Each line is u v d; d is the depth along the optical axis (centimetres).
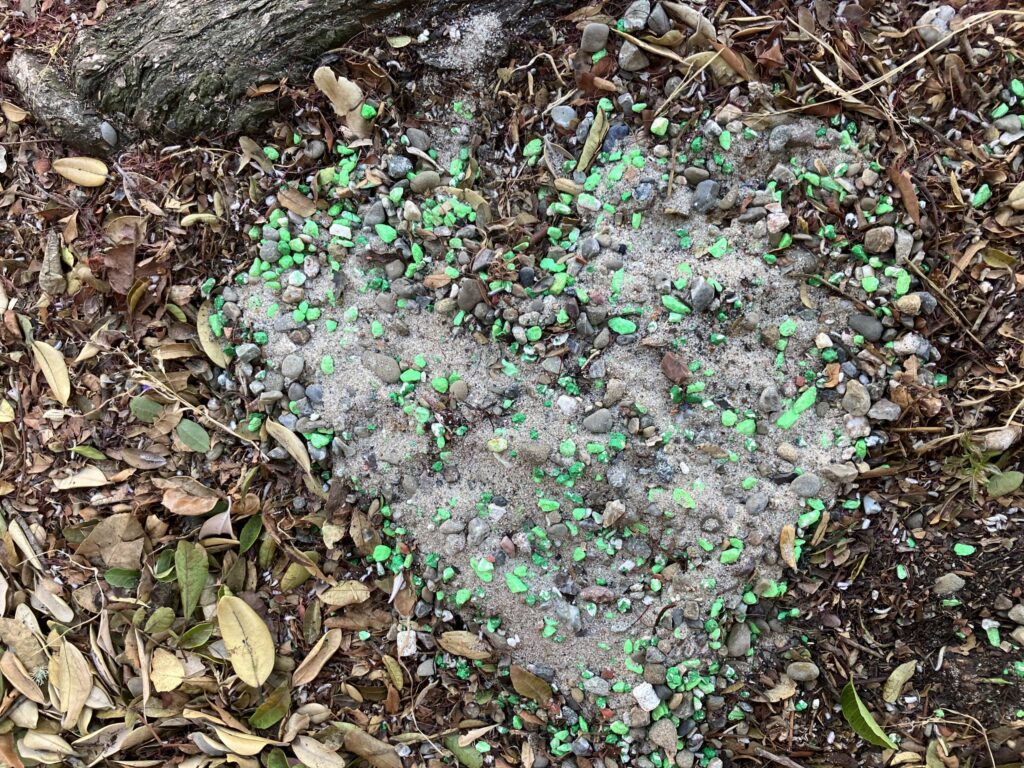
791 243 47
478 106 49
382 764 51
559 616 49
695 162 47
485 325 49
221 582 50
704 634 48
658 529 48
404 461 49
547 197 49
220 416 51
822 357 47
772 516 48
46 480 51
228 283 50
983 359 47
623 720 49
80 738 50
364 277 49
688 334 47
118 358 51
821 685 49
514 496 49
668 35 46
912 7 46
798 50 46
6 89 52
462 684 51
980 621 48
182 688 50
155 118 50
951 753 48
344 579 51
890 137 46
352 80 49
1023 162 46
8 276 52
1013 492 47
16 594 51
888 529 48
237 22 48
